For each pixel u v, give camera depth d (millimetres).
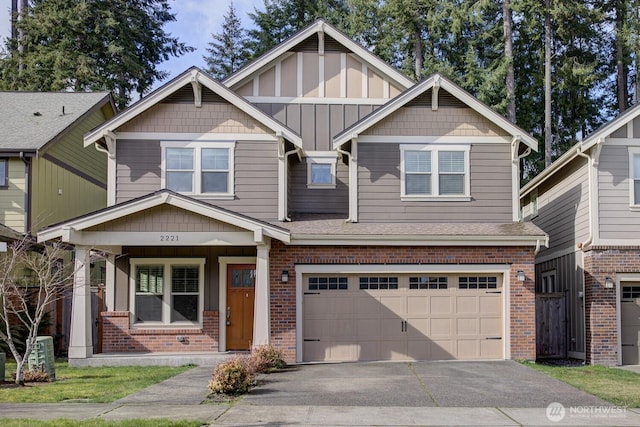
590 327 17641
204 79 17922
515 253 17125
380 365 16062
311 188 19516
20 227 19516
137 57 35656
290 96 19875
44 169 20656
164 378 14219
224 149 18172
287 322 16562
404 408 11234
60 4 33969
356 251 16938
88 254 16031
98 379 14109
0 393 12414
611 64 35594
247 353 17297
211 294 17891
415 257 17016
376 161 18062
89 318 16453
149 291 17875
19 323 18359
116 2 35500
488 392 12656
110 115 26203
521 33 35094
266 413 10750
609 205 17781
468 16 32094
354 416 10578
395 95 19953
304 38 19859
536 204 23781
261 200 18016
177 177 18094
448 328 17078
